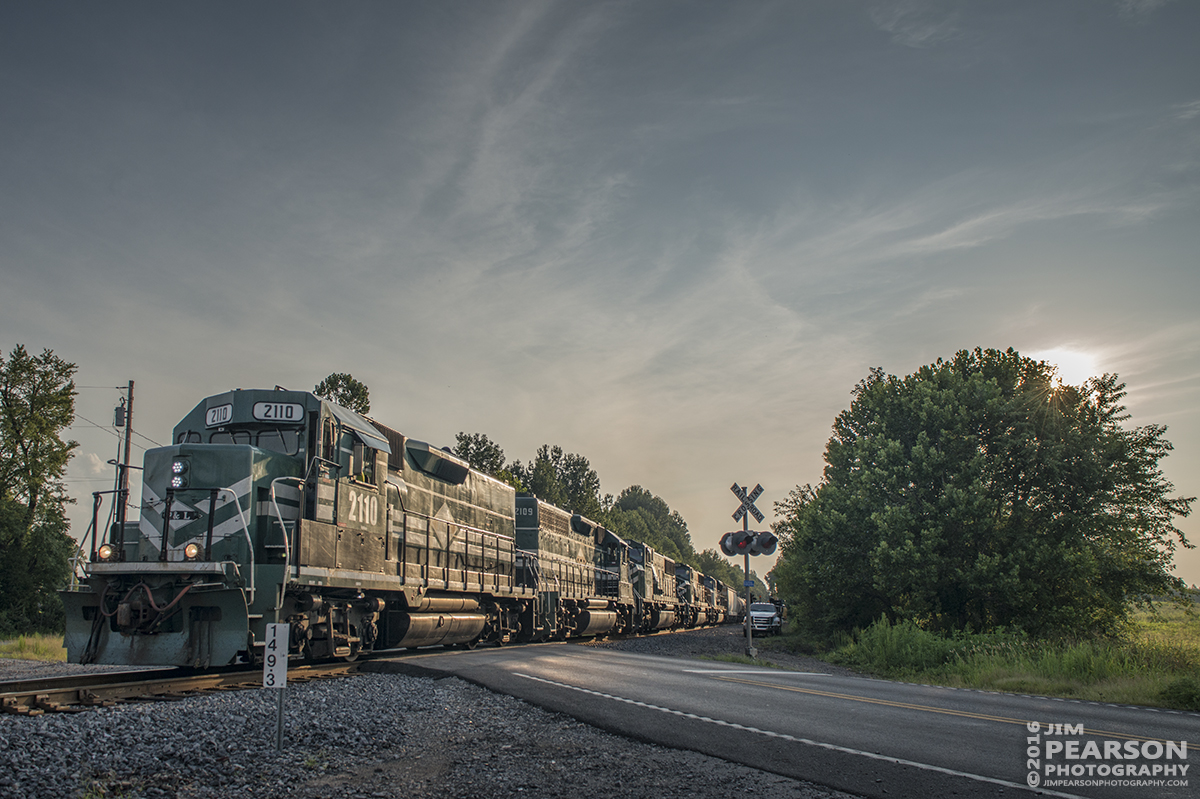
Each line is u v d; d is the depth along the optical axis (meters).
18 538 44.34
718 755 7.91
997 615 28.94
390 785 6.98
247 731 8.80
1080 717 10.94
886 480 30.17
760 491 24.03
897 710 10.96
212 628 12.91
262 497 14.09
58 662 20.38
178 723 8.88
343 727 9.12
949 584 28.64
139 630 12.87
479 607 22.80
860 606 32.44
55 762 7.21
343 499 15.45
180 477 13.59
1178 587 28.33
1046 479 29.11
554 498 83.81
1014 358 33.22
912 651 23.34
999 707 11.91
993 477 29.84
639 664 16.80
